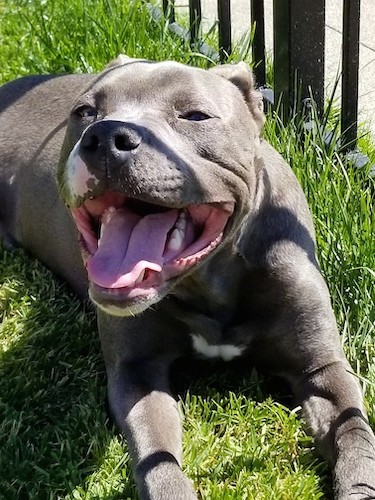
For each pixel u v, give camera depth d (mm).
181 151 566
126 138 521
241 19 1211
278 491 556
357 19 827
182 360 676
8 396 647
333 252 727
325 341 644
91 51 1066
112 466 584
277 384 671
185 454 590
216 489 556
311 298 643
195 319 643
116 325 650
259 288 638
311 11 871
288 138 824
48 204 803
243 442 599
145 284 548
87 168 526
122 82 602
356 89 855
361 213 753
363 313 694
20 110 889
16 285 778
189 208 570
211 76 618
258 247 635
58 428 617
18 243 868
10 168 865
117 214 567
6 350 695
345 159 835
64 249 784
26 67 1104
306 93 908
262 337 649
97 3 1128
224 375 669
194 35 1081
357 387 627
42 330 711
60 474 577
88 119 606
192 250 571
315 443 604
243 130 609
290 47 883
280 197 658
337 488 553
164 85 593
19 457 597
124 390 633
